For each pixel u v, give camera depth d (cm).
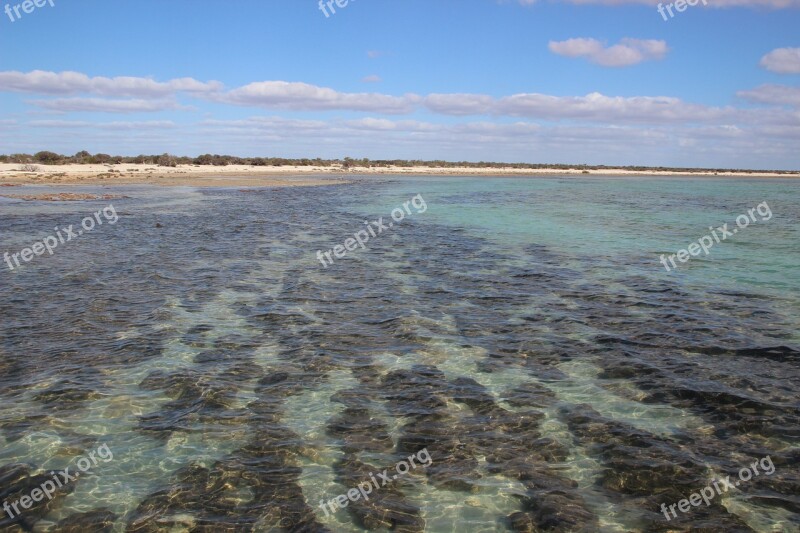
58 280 1870
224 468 801
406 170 15112
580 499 739
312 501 732
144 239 2758
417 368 1168
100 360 1182
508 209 4591
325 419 946
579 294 1764
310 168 13888
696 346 1291
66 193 5269
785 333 1384
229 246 2609
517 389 1070
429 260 2330
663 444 873
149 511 707
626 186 8919
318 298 1702
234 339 1325
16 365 1146
